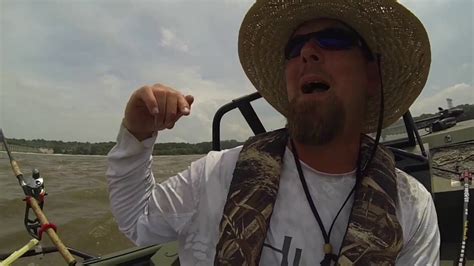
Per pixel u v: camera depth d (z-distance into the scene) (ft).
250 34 2.24
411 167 3.58
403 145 4.35
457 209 3.94
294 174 1.91
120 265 3.26
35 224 2.91
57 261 6.14
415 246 1.86
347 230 1.74
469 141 5.33
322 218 1.82
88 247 7.02
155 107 1.62
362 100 2.01
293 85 1.98
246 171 1.87
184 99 1.69
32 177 2.91
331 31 1.94
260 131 3.54
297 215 1.81
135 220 1.99
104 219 8.04
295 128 1.89
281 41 2.22
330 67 1.89
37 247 3.69
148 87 1.67
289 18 2.08
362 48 2.02
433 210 1.98
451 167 4.72
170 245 3.21
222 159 2.03
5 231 7.65
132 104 1.72
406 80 2.18
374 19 1.97
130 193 1.94
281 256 1.75
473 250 3.77
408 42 2.04
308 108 1.86
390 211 1.78
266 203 1.80
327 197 1.86
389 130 4.48
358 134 1.99
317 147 1.89
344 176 1.91
